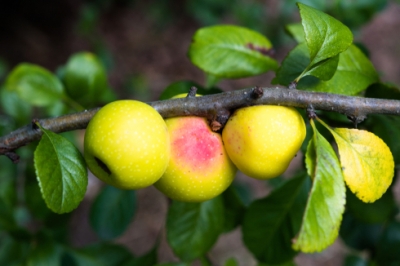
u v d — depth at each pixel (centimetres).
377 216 39
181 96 34
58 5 117
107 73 115
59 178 30
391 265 41
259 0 122
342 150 31
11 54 108
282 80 36
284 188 39
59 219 46
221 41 40
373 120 37
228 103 32
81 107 47
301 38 41
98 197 46
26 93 46
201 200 34
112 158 30
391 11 130
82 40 116
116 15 128
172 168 33
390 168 32
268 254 39
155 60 124
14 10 112
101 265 45
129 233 90
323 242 30
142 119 31
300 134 32
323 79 33
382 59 121
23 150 49
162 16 128
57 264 44
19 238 44
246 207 41
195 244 40
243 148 32
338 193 30
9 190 49
